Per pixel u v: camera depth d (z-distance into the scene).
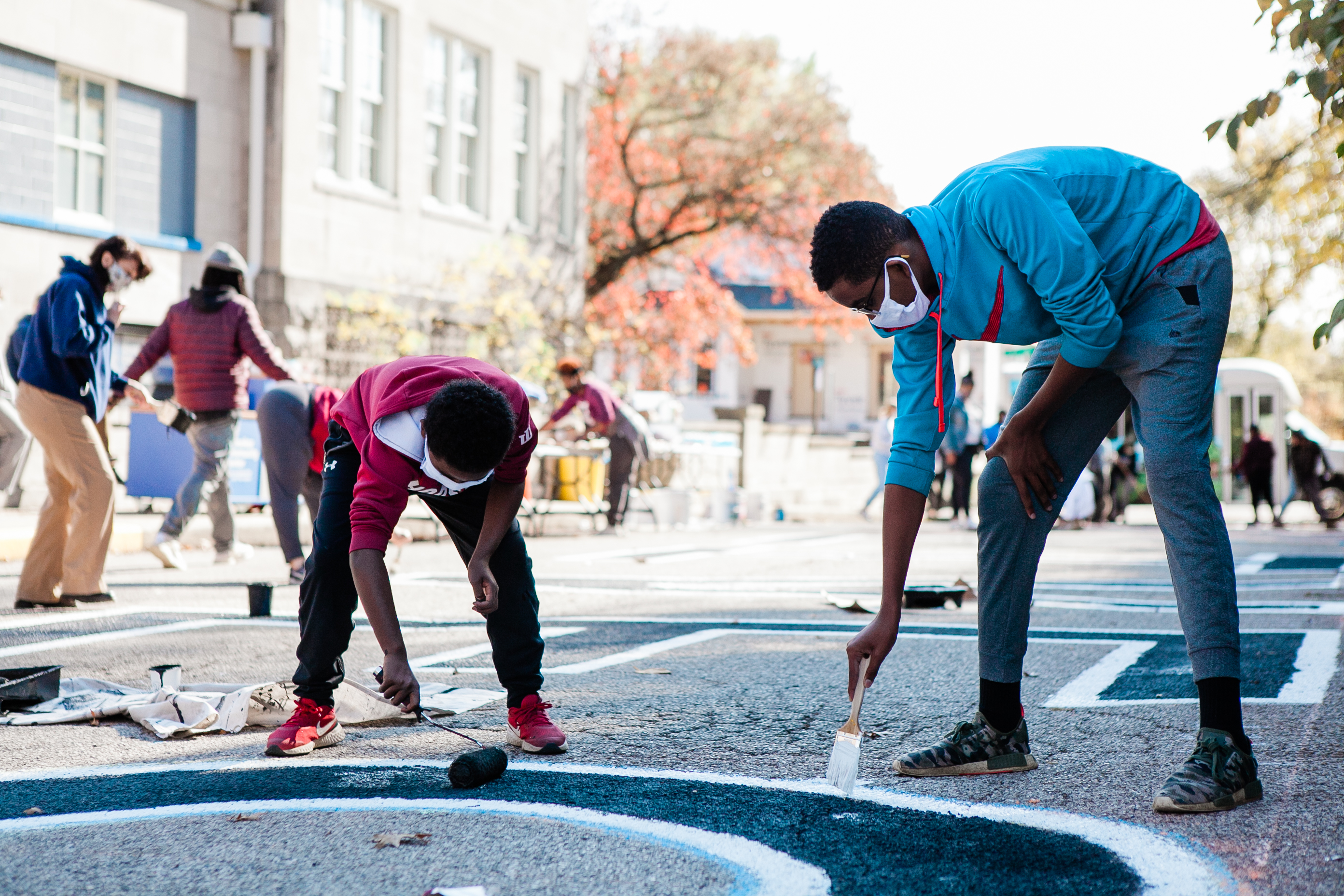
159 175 14.88
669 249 30.23
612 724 4.10
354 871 2.56
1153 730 3.91
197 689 4.52
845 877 2.51
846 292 3.03
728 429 21.52
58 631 6.21
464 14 19.05
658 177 28.80
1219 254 3.14
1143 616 7.16
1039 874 2.52
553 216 21.44
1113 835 2.78
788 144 27.94
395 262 17.77
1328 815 2.89
